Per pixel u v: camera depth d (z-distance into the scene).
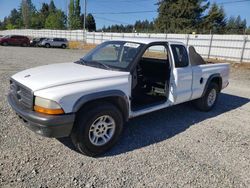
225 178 3.12
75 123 3.29
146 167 3.26
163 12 47.44
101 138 3.53
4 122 4.37
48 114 2.98
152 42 4.24
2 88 6.86
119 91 3.58
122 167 3.23
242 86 9.87
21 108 3.27
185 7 44.28
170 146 3.91
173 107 6.03
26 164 3.13
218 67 5.82
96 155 3.50
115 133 3.64
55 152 3.48
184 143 4.05
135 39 4.42
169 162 3.42
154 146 3.88
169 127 4.72
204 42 24.17
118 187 2.82
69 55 21.38
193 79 4.97
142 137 4.19
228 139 4.32
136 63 3.92
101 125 3.48
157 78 4.79
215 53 23.38
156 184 2.92
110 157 3.47
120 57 4.14
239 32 41.38
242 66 17.75
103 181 2.91
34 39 34.72
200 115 5.58
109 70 3.80
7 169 2.99
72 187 2.76
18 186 2.70
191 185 2.94
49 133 3.01
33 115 3.02
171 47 4.55
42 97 3.00
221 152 3.81
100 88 3.35
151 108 4.23
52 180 2.85
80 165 3.21
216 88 5.93
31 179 2.84
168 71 4.50
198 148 3.90
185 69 4.73
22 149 3.49
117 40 4.56
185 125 4.88
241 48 21.08
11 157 3.26
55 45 34.03
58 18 73.25
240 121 5.34
